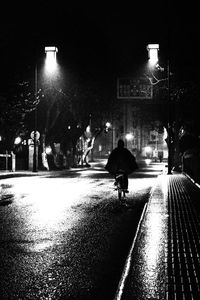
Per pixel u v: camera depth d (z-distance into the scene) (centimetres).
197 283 599
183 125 4525
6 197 1912
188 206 1398
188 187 2156
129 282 605
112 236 1043
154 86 3734
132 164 1744
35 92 3944
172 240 877
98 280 686
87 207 1574
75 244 948
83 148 6188
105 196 1964
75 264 783
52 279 690
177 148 4775
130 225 1202
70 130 5662
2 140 4366
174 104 4606
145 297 544
